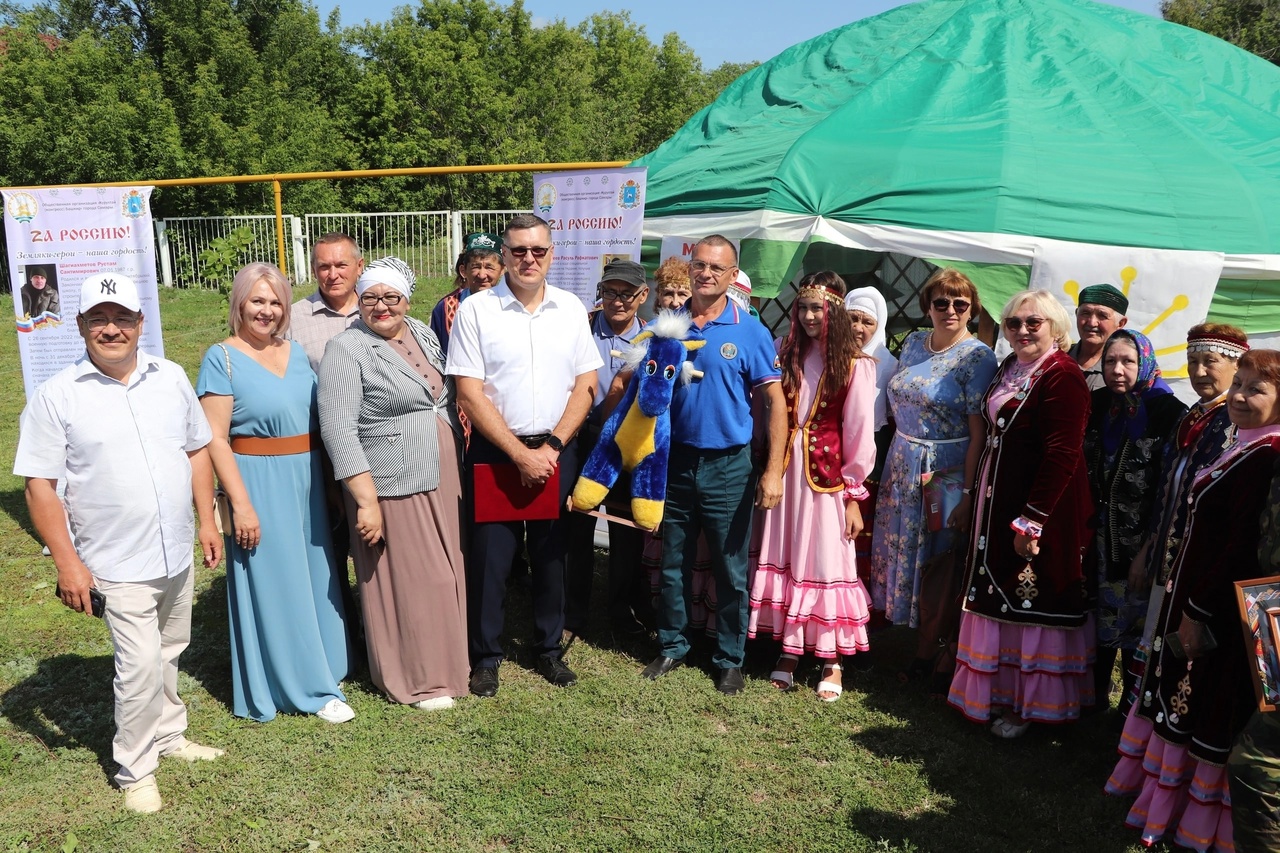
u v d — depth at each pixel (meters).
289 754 3.80
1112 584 3.87
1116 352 3.72
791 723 4.11
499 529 4.27
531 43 34.03
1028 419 3.73
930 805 3.53
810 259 7.98
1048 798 3.56
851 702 4.30
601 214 5.64
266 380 3.92
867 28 7.77
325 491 4.23
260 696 4.05
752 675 4.55
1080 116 6.26
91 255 5.68
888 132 6.09
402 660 4.20
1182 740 3.09
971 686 3.92
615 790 3.59
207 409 3.83
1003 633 3.90
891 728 4.07
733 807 3.49
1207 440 3.20
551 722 4.06
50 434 3.19
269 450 3.94
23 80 20.88
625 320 4.79
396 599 4.14
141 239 5.68
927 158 5.72
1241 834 2.71
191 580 3.64
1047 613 3.77
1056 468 3.60
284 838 3.29
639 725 4.07
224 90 23.69
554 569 4.42
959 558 4.23
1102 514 3.88
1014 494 3.78
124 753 3.46
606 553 6.18
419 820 3.41
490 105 29.41
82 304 3.18
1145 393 3.78
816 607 4.28
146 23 25.77
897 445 4.33
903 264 8.38
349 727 4.02
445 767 3.73
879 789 3.63
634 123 40.22
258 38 28.22
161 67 24.48
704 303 4.16
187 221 18.62
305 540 4.07
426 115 29.08
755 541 4.49
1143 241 5.22
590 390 4.33
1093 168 5.65
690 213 6.20
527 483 4.17
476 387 4.09
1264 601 2.63
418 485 4.04
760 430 4.34
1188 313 5.16
